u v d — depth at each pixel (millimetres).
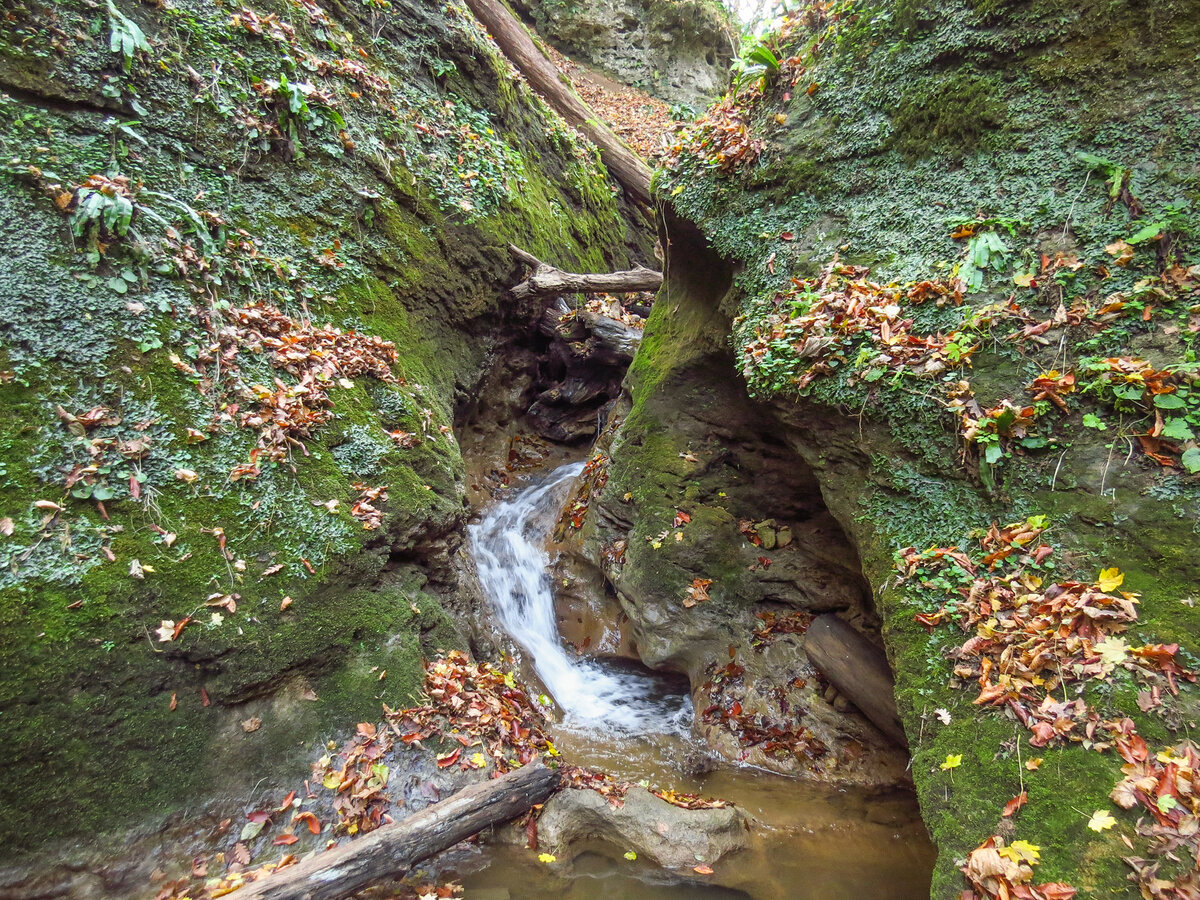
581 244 10312
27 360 3600
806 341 4078
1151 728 2404
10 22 4195
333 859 3178
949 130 4137
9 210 3801
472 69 8641
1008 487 3191
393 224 6547
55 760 3137
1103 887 2176
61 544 3379
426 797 3795
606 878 3625
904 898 3473
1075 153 3564
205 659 3648
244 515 4074
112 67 4613
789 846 3902
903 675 3119
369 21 7410
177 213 4629
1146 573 2740
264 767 3660
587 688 5938
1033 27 3854
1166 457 2887
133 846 3236
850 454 3959
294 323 5090
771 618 5285
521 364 8859
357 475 4785
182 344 4270
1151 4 3432
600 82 16219
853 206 4578
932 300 3775
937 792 2703
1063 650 2705
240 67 5527
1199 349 2902
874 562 3576
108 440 3721
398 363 5863
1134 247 3223
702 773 4730
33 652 3156
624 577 5848
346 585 4379
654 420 6246
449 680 4461
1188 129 3234
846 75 4906
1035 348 3330
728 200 5422
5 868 2955
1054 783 2453
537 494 7828
